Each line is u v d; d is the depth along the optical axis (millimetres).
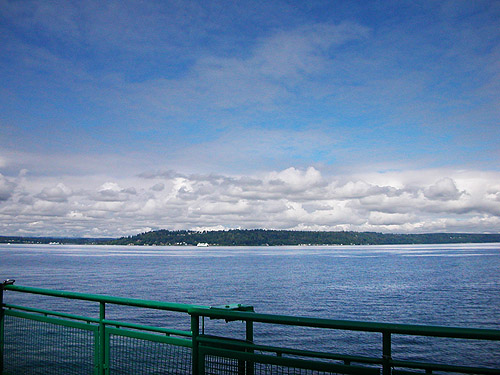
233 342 3969
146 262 150750
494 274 94125
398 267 121125
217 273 97812
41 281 74688
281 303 49781
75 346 5242
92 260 163250
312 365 3529
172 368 4383
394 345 29766
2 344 5965
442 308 45875
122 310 42969
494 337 2848
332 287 67688
